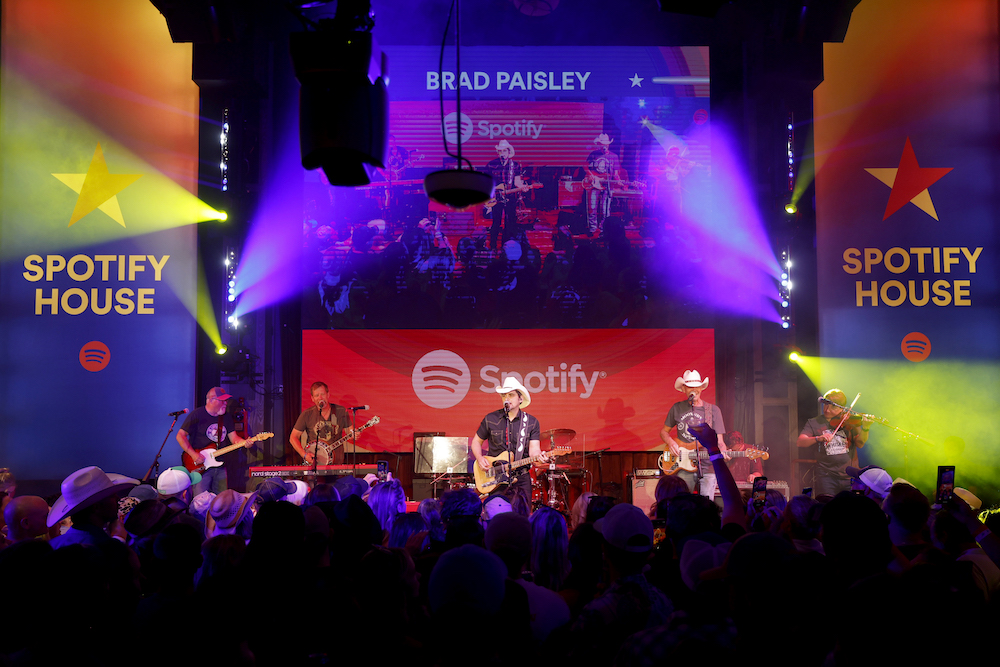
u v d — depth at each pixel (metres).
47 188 9.34
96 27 9.49
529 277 9.38
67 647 1.92
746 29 9.52
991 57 9.73
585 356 9.30
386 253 9.35
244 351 8.98
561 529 3.07
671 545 3.16
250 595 2.21
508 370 9.29
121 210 9.35
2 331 9.18
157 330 9.27
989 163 9.66
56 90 9.42
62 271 9.28
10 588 1.87
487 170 9.44
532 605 2.34
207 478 7.84
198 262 9.26
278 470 7.73
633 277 9.38
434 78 9.51
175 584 2.52
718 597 1.98
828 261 9.53
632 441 9.21
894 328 9.51
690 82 9.56
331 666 2.14
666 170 9.48
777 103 9.33
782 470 9.06
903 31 9.76
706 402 8.73
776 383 9.19
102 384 9.20
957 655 1.70
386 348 9.26
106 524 4.04
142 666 2.07
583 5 9.63
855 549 2.04
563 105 9.51
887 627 1.69
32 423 9.12
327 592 2.26
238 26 8.90
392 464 9.13
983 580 2.82
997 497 9.31
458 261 9.38
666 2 4.25
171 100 9.43
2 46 9.42
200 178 9.21
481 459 7.61
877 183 9.61
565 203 9.45
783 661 1.69
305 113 3.92
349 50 3.82
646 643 1.95
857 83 9.69
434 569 1.81
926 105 9.70
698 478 8.03
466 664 1.69
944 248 9.58
